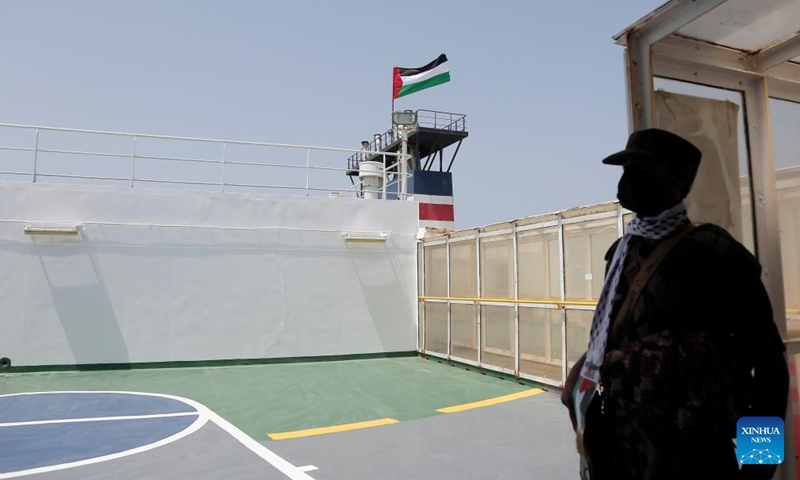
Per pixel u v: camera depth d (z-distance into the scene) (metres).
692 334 1.60
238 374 10.55
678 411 1.58
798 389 2.62
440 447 5.83
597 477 1.81
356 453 5.63
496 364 9.93
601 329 1.84
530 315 8.88
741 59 2.71
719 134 2.62
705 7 2.20
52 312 10.56
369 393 8.78
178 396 8.58
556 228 8.23
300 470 5.10
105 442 6.04
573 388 1.97
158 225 11.30
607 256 2.07
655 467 1.61
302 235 12.25
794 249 2.70
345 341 12.35
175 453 5.65
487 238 10.16
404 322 12.90
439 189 20.66
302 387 9.30
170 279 11.30
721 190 2.57
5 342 10.30
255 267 11.87
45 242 10.62
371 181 15.86
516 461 5.32
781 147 2.77
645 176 1.69
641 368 1.64
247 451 5.71
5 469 5.12
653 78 2.49
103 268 10.91
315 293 12.23
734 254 1.57
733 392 1.56
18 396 8.48
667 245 1.68
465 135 23.25
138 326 11.02
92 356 10.71
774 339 1.53
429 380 9.88
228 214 11.79
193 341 11.34
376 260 12.79
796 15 2.40
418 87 18.39
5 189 10.50
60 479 4.85
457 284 11.36
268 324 11.84
